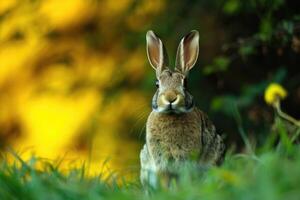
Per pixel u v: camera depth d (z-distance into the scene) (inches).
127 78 596.7
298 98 536.7
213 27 571.5
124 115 598.9
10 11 589.3
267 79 531.2
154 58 346.0
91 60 629.3
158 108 308.0
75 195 230.1
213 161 319.9
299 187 202.1
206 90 580.1
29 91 653.3
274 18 502.0
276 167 216.1
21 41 604.7
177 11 573.3
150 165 322.7
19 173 271.1
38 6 591.2
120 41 617.6
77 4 621.9
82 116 628.1
